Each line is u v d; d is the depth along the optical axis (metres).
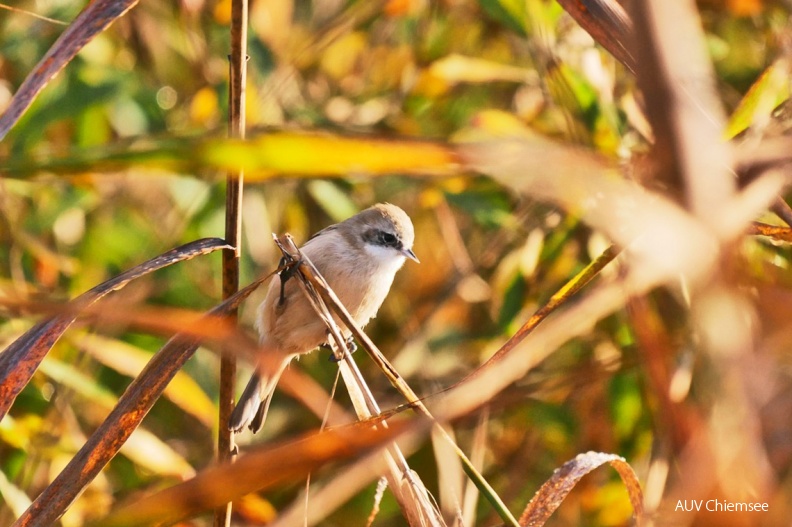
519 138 2.73
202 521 8.28
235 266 6.05
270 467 3.38
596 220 2.83
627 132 9.43
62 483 5.04
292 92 12.62
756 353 2.33
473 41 13.39
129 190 11.67
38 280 11.27
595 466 5.89
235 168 2.65
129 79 11.43
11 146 10.72
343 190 12.33
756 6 8.95
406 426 3.56
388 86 13.19
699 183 2.08
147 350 10.62
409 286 12.62
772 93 5.70
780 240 4.82
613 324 9.64
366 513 10.68
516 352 4.10
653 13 2.03
